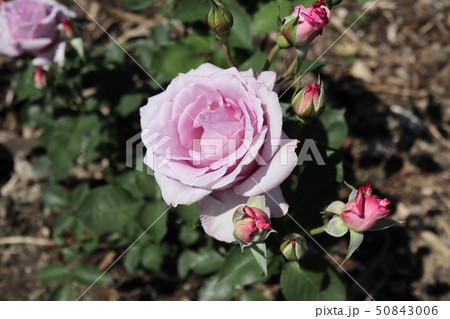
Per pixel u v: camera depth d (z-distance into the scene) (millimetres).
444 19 2674
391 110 2428
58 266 1748
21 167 2371
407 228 2180
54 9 1535
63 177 1904
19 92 1776
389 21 2664
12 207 2311
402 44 2605
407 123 2396
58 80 1732
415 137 2377
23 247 2238
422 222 2189
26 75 1794
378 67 2557
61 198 1952
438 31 2639
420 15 2686
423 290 2066
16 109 2461
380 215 1005
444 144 2363
